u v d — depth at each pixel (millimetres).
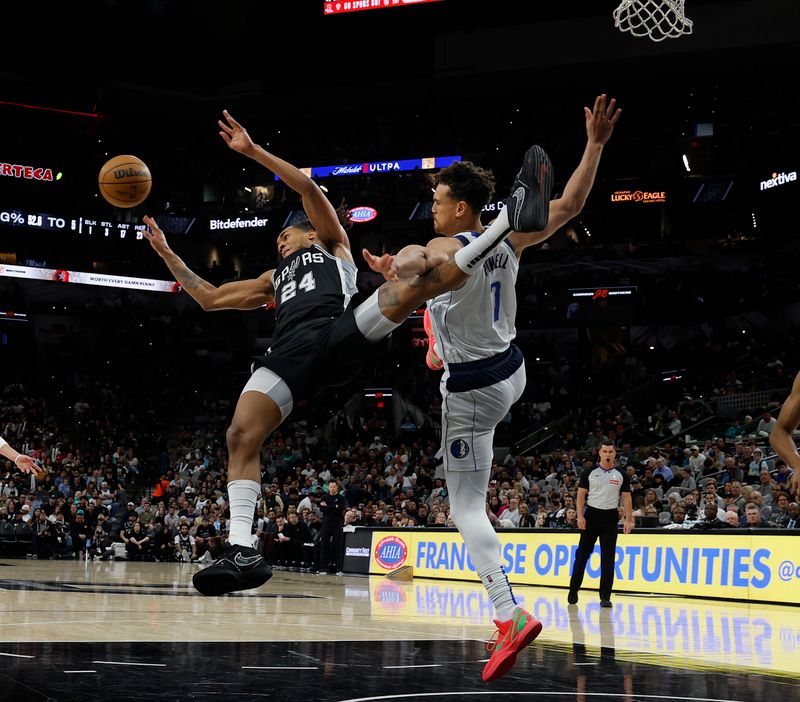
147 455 29422
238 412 3240
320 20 29875
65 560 20203
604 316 29391
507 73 30219
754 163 27234
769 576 10602
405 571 14711
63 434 29047
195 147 33688
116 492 24922
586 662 4629
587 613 8305
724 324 28328
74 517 21500
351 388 31047
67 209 32000
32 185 31609
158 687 3426
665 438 23047
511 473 21828
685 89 28656
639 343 30047
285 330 3414
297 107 32969
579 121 29922
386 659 4539
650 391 26500
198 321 33750
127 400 31703
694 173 28172
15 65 30234
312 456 27969
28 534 20969
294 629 6043
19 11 28328
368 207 31578
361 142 32500
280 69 31938
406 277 3029
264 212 32531
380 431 28672
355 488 20266
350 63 31375
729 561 11102
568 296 29734
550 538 13102
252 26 30203
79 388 31391
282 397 3256
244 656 4461
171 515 22047
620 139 29094
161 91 32812
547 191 2955
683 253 28797
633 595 11711
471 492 3764
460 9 29219
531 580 13266
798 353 24625
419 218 31109
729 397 23625
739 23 27484
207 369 33281
